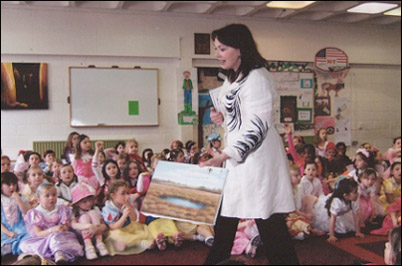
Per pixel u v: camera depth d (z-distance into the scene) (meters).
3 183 3.05
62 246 2.75
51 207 2.95
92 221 3.00
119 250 2.92
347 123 6.43
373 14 6.02
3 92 5.40
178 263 2.71
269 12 6.11
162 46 5.95
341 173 4.35
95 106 5.75
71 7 5.55
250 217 1.58
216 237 1.70
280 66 6.16
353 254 2.85
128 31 5.80
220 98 1.67
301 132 6.12
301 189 3.47
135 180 3.69
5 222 2.98
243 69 1.57
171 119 6.09
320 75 6.33
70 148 4.11
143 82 5.93
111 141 5.77
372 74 6.65
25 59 5.49
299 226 3.24
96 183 3.62
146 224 3.21
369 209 3.63
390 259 2.01
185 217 1.41
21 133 5.50
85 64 5.73
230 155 1.48
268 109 1.50
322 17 6.20
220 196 1.42
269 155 1.58
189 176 1.49
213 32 1.61
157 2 5.80
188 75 6.05
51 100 5.60
